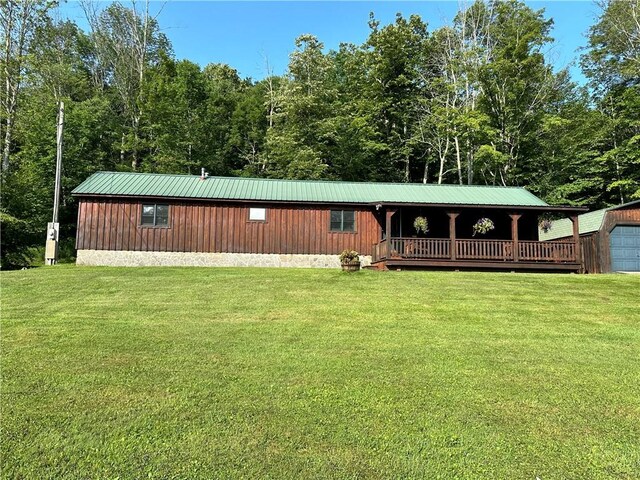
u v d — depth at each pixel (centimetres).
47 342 690
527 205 1795
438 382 547
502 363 620
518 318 885
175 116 3127
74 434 413
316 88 3328
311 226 1911
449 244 1733
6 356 622
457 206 1747
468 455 389
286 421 443
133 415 450
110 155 3231
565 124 2912
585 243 1981
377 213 1950
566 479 359
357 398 497
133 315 872
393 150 3422
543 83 2966
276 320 844
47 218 2641
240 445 399
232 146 3703
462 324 832
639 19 2920
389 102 3409
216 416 450
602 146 2959
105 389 513
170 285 1184
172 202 1842
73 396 493
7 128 2580
